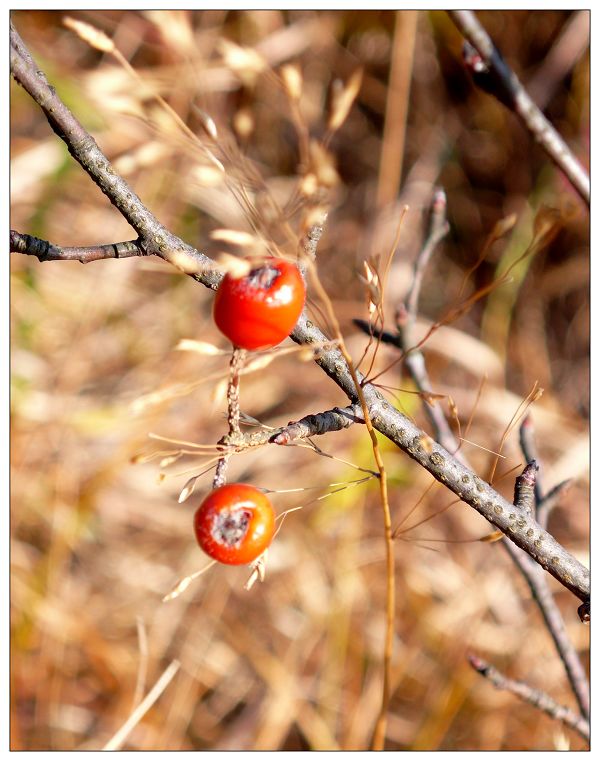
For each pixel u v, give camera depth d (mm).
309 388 4328
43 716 3297
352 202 4801
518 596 3711
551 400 4371
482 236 4590
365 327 2125
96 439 3914
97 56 4477
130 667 3502
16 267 4043
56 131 1303
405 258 4500
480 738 3375
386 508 1383
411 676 3570
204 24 4504
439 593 3734
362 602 3750
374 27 4672
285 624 3645
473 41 1772
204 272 1331
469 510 3902
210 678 3541
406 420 1372
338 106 1204
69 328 4148
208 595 3715
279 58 4559
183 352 4211
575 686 1974
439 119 4730
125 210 1308
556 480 3906
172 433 4020
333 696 3516
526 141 4504
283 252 1256
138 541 3834
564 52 4410
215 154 1307
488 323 4410
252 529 1143
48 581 3514
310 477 3939
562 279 4465
